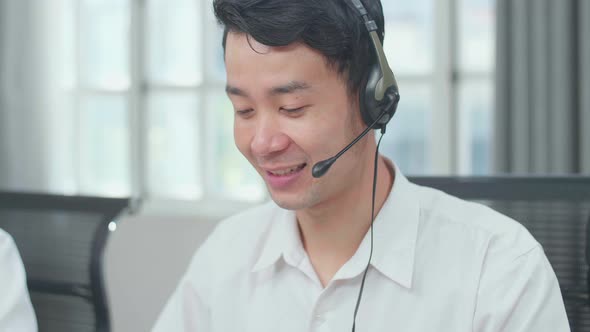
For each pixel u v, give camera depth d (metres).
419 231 1.02
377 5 0.91
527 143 2.60
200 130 3.28
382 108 0.89
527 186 1.46
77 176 3.45
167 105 3.34
